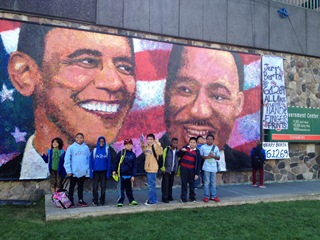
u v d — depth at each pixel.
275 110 10.94
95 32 8.45
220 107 9.96
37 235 5.23
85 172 6.76
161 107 9.11
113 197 7.73
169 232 5.50
